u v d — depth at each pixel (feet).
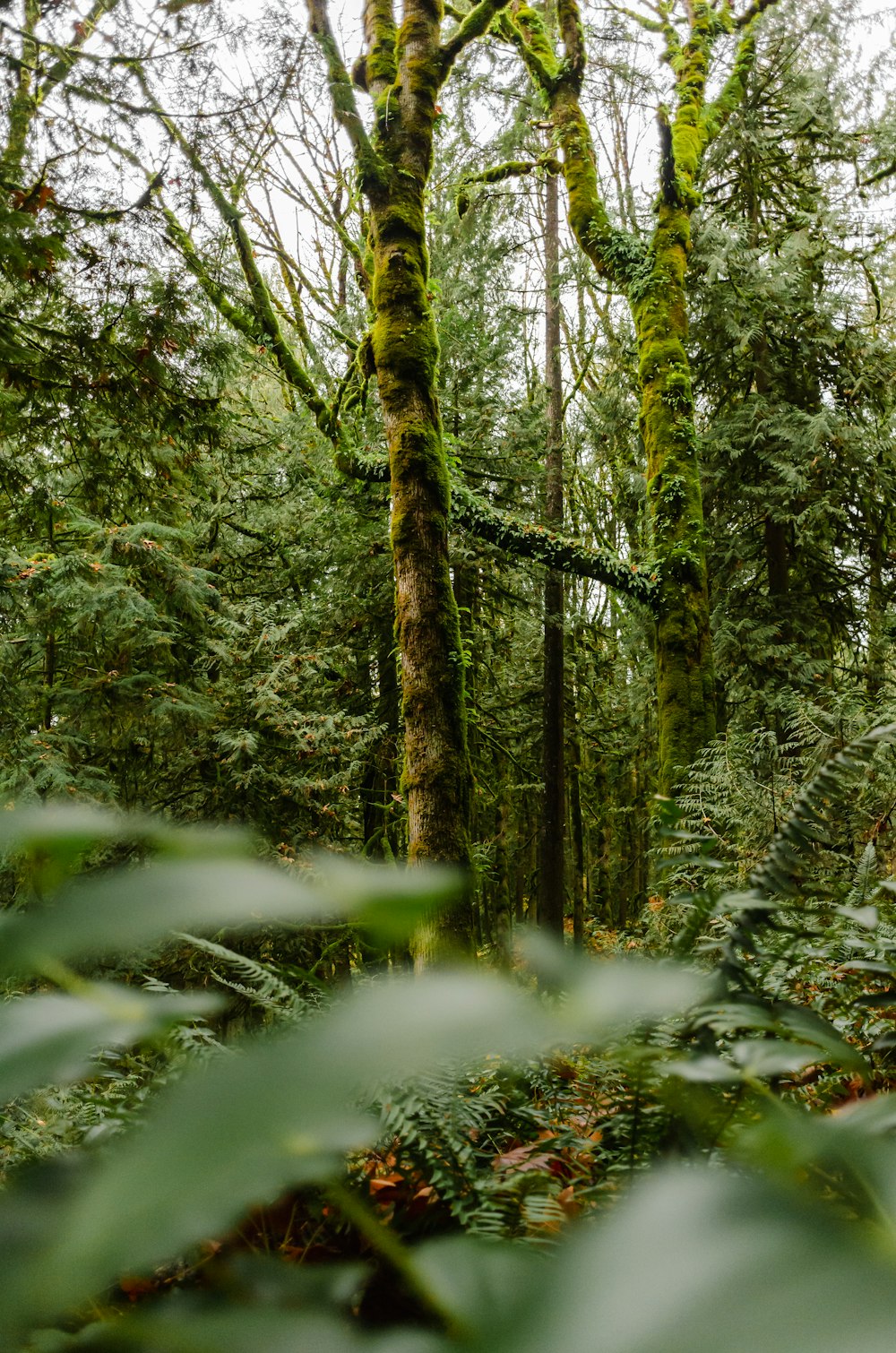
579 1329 0.43
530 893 61.62
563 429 45.80
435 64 26.23
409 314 24.23
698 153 37.17
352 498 37.09
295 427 38.14
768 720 30.86
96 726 28.86
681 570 31.07
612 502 48.11
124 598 26.14
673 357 33.47
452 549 37.78
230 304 32.73
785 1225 0.50
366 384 33.76
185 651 32.35
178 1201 0.44
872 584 37.60
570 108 38.22
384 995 0.59
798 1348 0.36
